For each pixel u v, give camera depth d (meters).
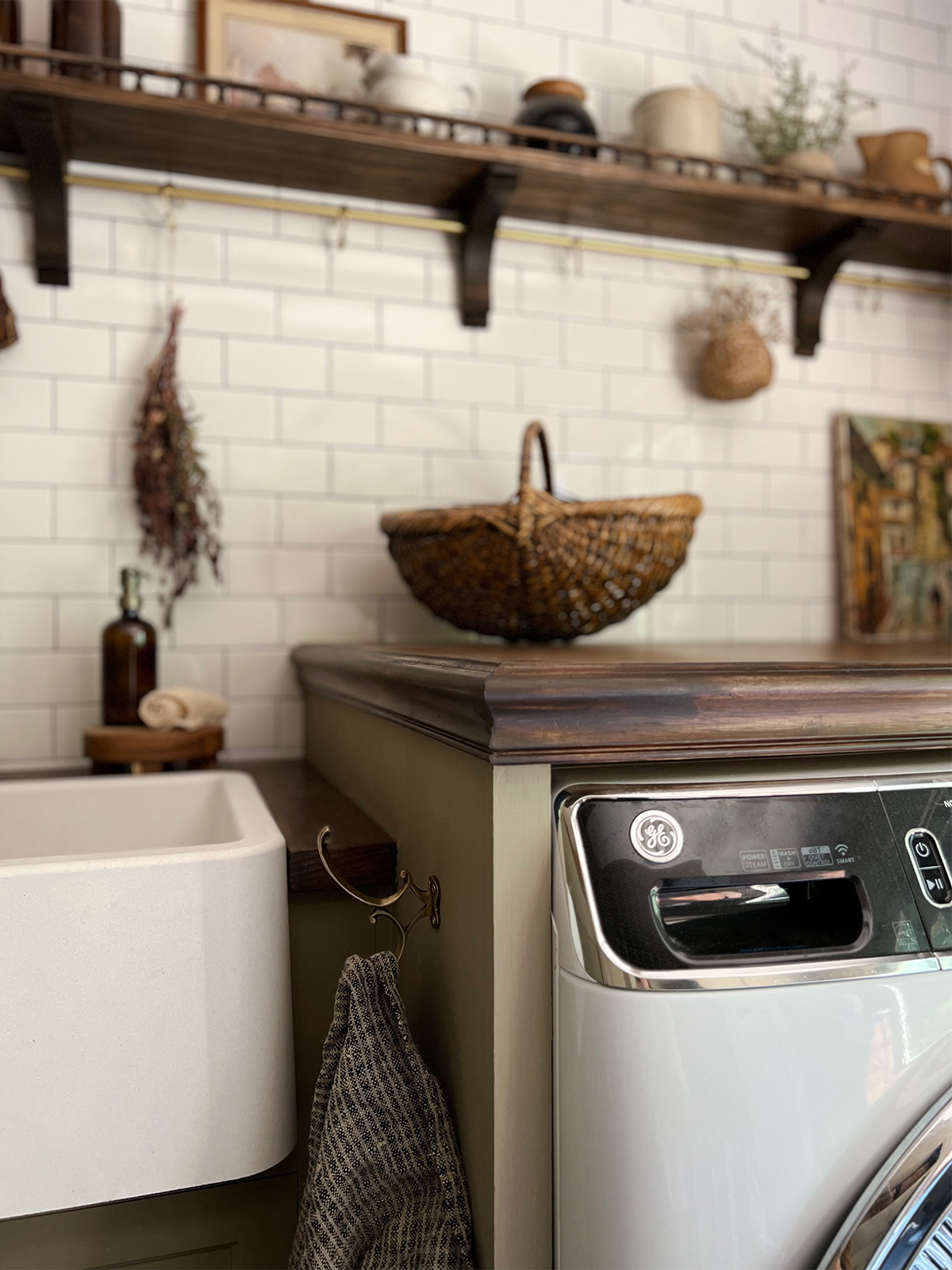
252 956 0.81
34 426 1.48
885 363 1.98
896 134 1.78
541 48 1.74
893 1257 0.66
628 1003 0.64
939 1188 0.67
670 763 0.75
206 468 1.56
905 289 1.97
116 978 0.76
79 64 1.29
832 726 0.75
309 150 1.45
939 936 0.71
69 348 1.50
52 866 0.74
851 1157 0.67
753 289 1.87
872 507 1.92
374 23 1.61
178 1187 0.77
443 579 1.35
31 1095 0.74
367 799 1.10
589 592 1.32
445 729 0.77
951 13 2.03
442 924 0.82
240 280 1.58
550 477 1.40
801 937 0.73
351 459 1.64
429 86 1.47
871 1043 0.68
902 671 0.78
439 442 1.68
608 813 0.69
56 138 1.35
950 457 2.00
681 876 0.68
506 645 1.49
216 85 1.35
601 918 0.66
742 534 1.87
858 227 1.73
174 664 1.55
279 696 1.60
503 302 1.72
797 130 1.75
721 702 0.71
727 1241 0.64
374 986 0.78
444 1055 0.81
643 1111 0.64
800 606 1.91
